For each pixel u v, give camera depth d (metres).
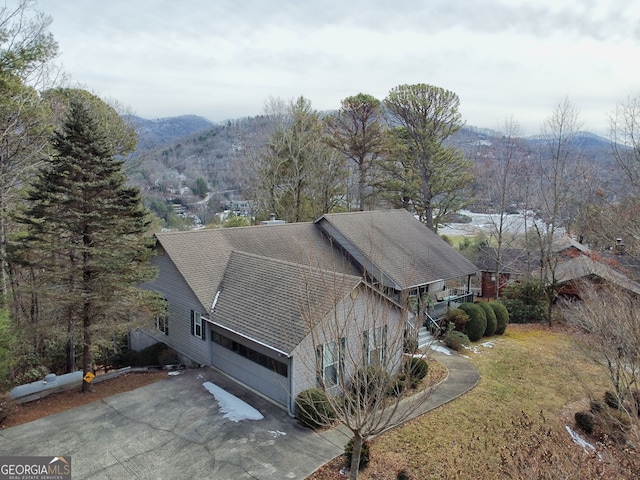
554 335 21.16
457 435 11.36
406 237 23.22
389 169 34.16
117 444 10.77
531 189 27.23
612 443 10.15
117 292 14.27
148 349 17.98
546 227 26.42
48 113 18.52
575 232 33.66
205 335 15.79
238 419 11.98
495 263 30.72
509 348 18.89
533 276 25.64
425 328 20.00
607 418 11.57
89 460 10.09
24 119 17.20
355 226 22.16
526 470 8.34
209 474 9.57
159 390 13.88
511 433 11.47
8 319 12.96
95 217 13.30
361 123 35.06
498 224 30.16
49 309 14.28
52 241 13.41
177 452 10.41
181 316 17.14
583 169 24.17
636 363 11.76
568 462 8.95
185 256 17.38
